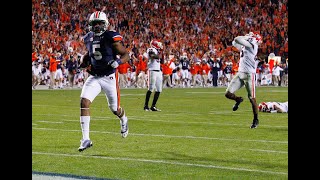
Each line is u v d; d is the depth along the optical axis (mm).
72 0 82250
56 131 23969
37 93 55219
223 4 95062
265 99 47938
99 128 25297
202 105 40594
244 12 95438
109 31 18484
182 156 17734
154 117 30969
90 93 18406
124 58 18609
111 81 18922
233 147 19656
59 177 14273
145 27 86938
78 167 15789
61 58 67375
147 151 18703
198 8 93438
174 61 75688
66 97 48500
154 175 14711
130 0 88438
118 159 17141
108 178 14234
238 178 14352
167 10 91000
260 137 22453
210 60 78562
